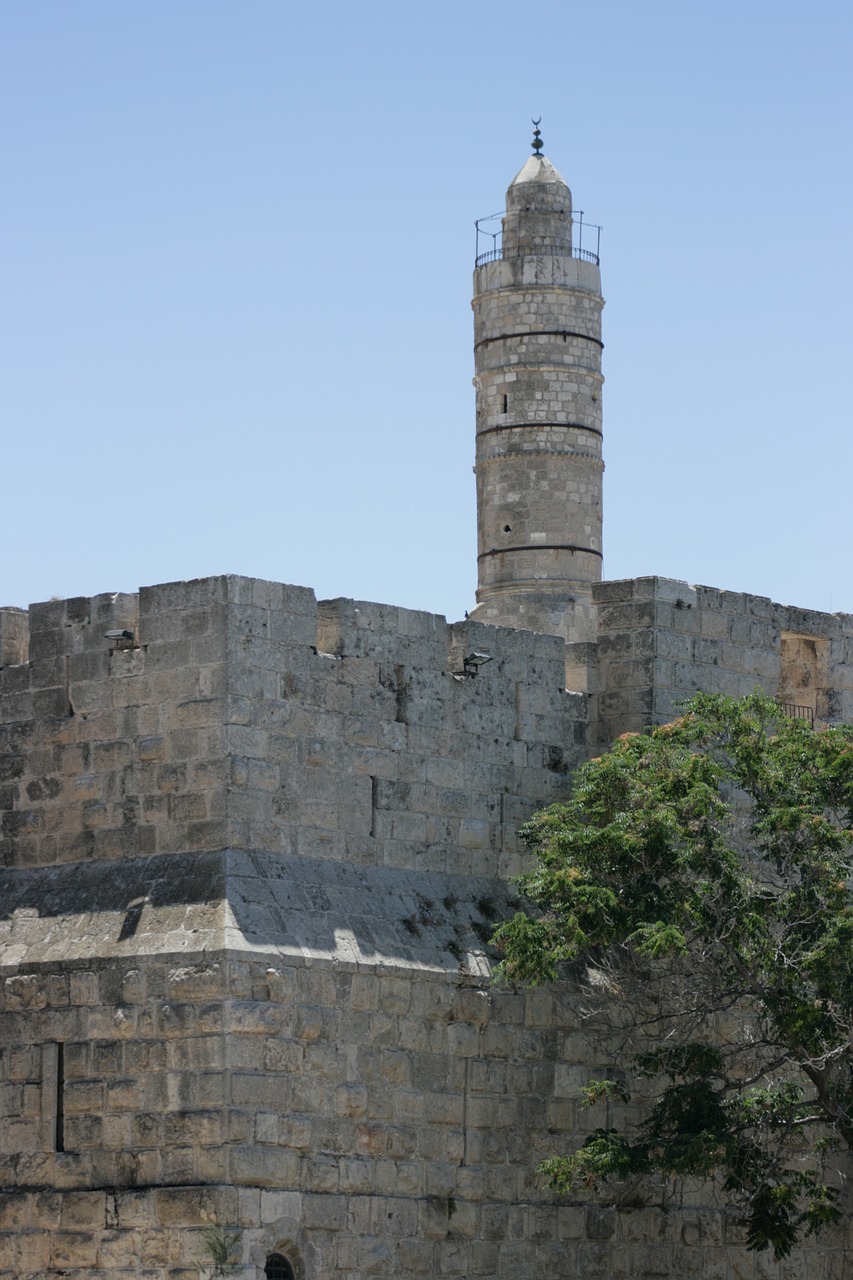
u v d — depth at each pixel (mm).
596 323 100688
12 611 47188
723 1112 46656
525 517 98188
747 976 46000
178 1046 41906
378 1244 43500
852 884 48531
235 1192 41250
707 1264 49188
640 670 50219
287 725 44469
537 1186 46594
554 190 100688
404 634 46969
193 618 44219
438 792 47125
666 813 45188
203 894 42750
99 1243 41938
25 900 45125
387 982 44281
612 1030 48500
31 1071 43438
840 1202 51750
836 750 47969
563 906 45031
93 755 45188
